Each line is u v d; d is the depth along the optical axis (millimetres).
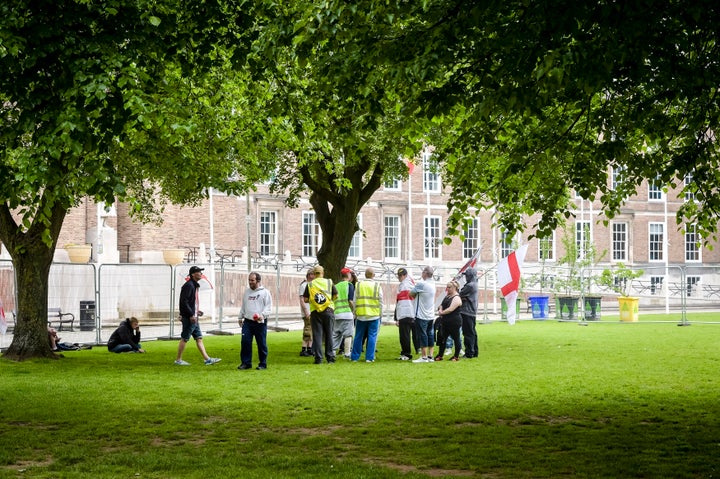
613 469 11641
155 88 14539
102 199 12844
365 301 25609
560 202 17750
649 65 13375
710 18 11688
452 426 14953
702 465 11891
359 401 17438
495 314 52312
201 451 12836
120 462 12000
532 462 12109
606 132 15688
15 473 11305
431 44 12398
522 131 16422
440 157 16750
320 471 11391
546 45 11617
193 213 61406
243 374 22016
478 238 76250
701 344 31172
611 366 23797
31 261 26156
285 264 59781
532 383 20141
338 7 12047
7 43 12641
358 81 13484
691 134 15789
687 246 83562
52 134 12398
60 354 26719
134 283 36438
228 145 22891
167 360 26109
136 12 14172
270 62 15648
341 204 30641
